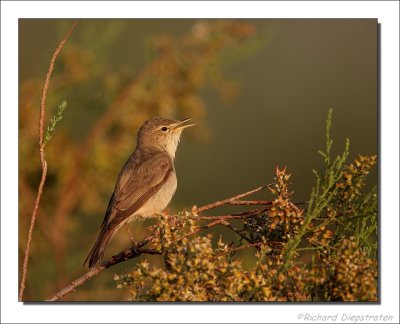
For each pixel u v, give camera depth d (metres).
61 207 12.15
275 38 18.14
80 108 12.88
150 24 15.37
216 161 17.94
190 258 6.84
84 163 12.26
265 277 7.03
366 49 17.73
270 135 18.02
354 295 6.95
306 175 17.53
